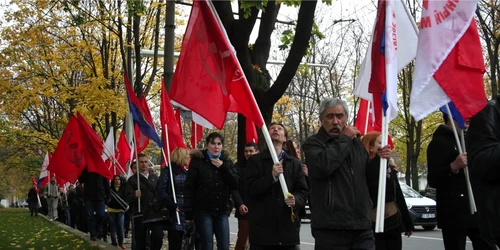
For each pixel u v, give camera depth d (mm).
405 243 15148
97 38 25109
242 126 10281
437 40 5723
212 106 6746
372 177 5715
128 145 18281
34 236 17141
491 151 4312
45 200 37125
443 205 6562
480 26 21391
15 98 27016
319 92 33031
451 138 6516
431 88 5910
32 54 26375
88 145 14445
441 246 14398
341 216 5562
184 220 9641
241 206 8664
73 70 27281
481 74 5922
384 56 5570
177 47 22766
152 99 26391
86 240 15070
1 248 13672
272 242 6609
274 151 6379
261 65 10125
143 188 11289
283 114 35344
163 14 21219
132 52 20828
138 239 10750
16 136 31500
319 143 5770
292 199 6234
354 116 30047
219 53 6723
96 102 23578
